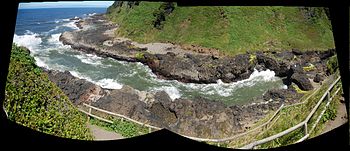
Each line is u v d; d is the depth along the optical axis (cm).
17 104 539
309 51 4000
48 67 3400
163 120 1767
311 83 2720
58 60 3716
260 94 2800
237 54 4088
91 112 1009
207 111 1858
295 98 2444
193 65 3294
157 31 4906
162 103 1914
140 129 921
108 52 3981
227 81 3080
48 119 600
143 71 3450
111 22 7356
